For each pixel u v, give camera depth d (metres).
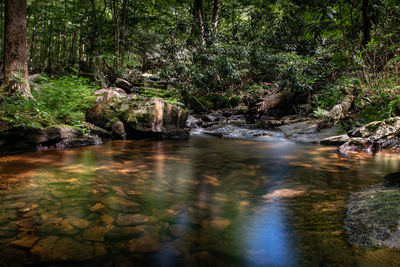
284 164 3.29
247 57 10.79
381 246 1.19
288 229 1.42
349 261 1.10
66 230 1.39
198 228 1.44
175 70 10.45
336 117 6.20
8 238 1.30
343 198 1.92
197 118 9.71
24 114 4.14
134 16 13.17
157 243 1.28
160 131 6.00
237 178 2.57
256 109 8.62
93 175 2.57
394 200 1.69
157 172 2.79
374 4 6.68
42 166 2.89
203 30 11.14
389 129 4.45
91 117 5.63
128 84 10.96
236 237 1.34
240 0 13.12
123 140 5.51
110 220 1.53
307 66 8.69
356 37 7.43
